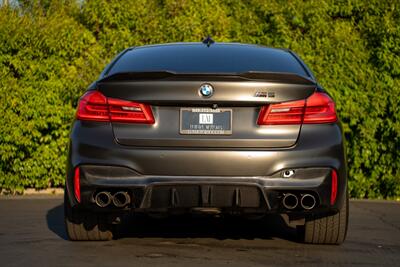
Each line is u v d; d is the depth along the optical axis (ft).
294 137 25.80
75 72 48.83
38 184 49.52
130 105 25.98
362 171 49.80
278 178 25.49
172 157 25.49
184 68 27.76
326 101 26.35
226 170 25.41
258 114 25.84
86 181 25.88
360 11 52.37
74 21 51.80
